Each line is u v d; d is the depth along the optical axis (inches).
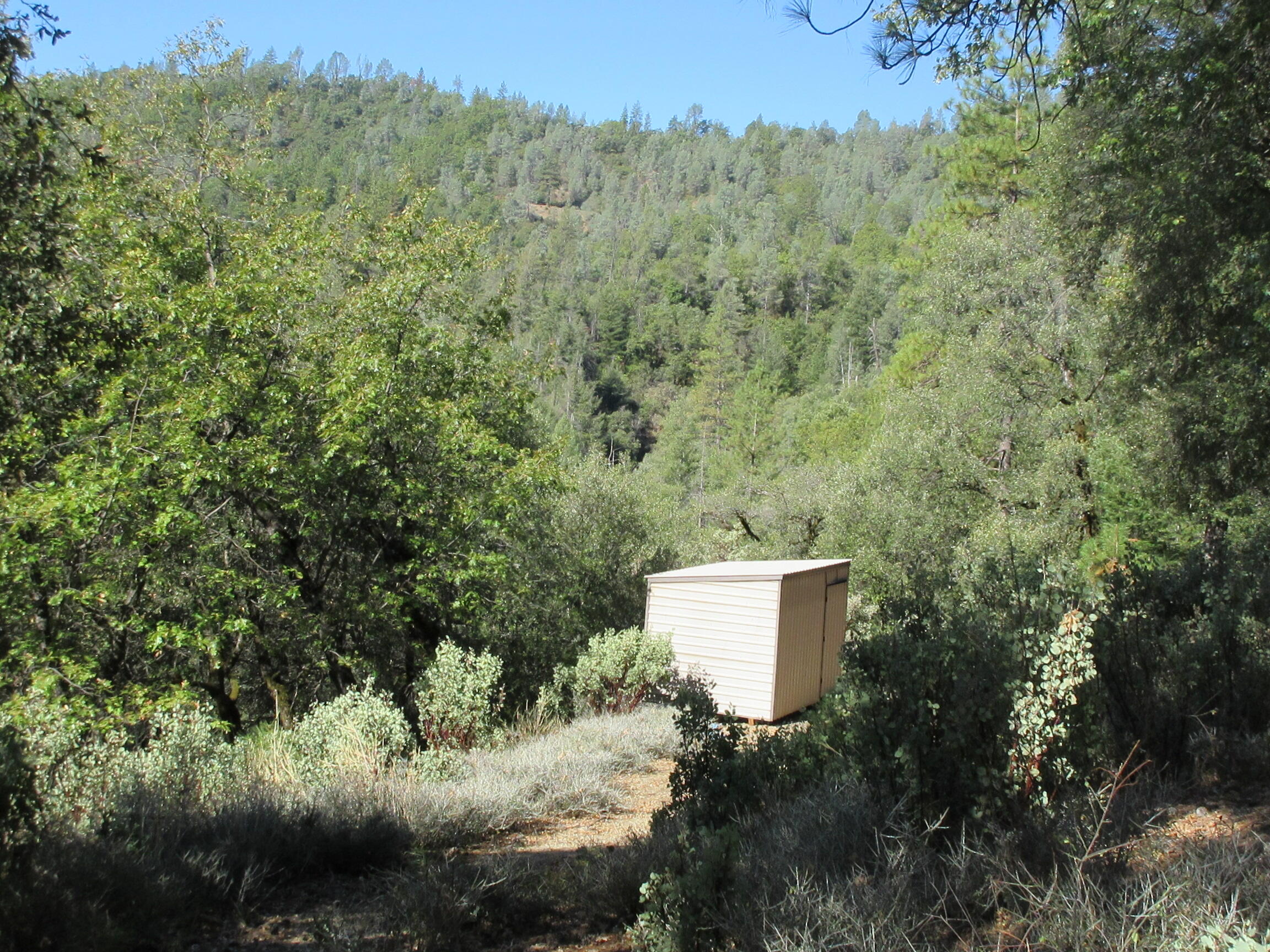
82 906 149.0
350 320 562.6
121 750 240.4
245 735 496.4
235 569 502.9
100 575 463.2
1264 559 346.3
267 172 672.4
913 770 155.6
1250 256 355.6
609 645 468.8
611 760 334.0
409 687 566.6
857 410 1883.6
